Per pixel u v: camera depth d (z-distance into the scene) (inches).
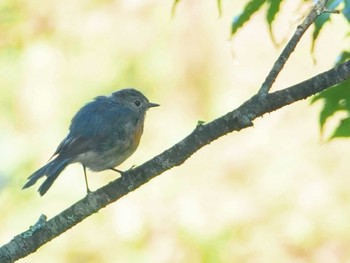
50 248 560.7
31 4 616.4
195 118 572.1
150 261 544.4
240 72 572.4
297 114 550.6
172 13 278.2
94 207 277.9
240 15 272.4
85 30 603.2
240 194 544.1
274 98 262.1
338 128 290.0
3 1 620.7
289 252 533.3
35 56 606.9
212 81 577.0
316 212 533.3
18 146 587.5
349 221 530.3
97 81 589.9
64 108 588.7
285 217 535.5
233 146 553.3
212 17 587.8
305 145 544.7
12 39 617.6
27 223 561.6
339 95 283.0
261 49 569.3
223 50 580.1
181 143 272.1
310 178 538.6
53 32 611.2
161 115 573.9
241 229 538.6
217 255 538.3
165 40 589.6
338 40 542.6
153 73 584.4
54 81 596.7
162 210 550.9
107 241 554.6
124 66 589.3
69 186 561.6
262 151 549.6
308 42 551.8
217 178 550.3
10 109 600.7
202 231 541.6
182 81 579.5
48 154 581.3
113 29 598.9
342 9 266.5
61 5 614.5
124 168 563.8
